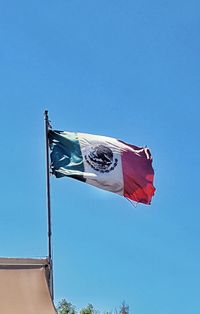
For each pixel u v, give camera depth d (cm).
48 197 1838
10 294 1480
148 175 1956
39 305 1474
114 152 1941
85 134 1952
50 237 1784
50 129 1933
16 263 1555
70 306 4050
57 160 1905
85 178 1897
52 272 1584
